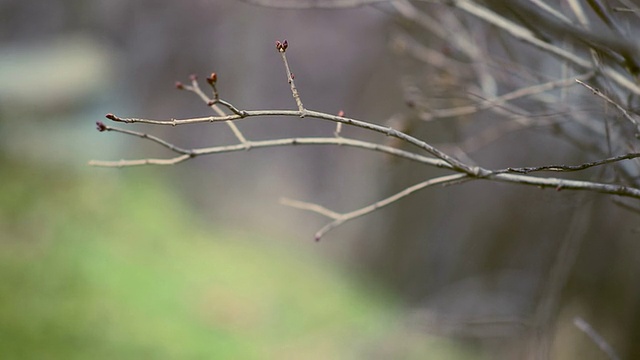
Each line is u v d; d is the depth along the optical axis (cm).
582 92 196
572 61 158
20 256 395
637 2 163
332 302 480
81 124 598
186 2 755
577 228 243
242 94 742
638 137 141
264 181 689
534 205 397
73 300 368
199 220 590
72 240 437
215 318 415
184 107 739
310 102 693
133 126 659
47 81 586
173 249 493
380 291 526
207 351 372
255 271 504
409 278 514
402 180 543
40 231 433
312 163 677
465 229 471
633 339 303
